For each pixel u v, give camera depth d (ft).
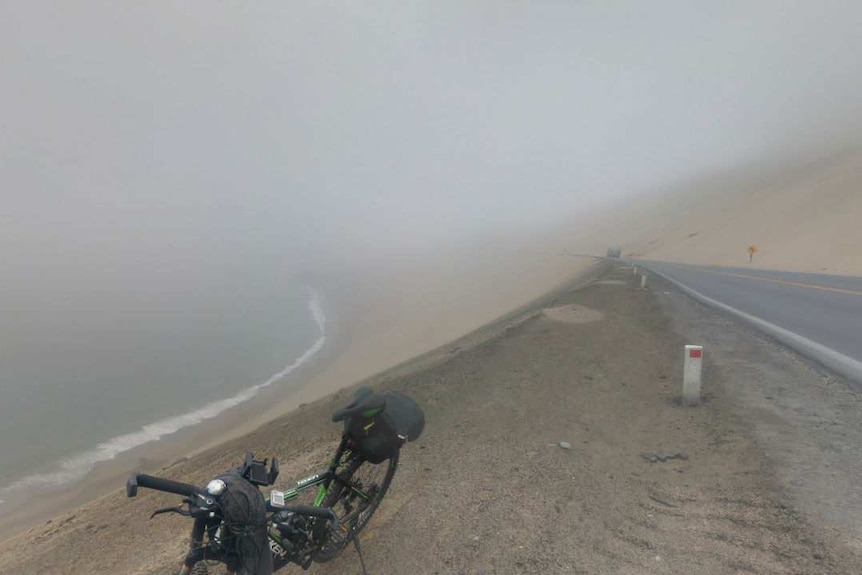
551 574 12.06
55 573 16.85
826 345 36.09
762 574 11.61
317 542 11.41
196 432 129.59
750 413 23.21
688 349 25.00
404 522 14.80
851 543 12.44
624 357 37.45
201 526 7.83
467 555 12.97
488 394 29.22
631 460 19.19
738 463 18.06
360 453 12.30
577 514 14.94
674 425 22.81
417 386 33.27
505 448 20.58
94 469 114.52
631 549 13.01
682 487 16.63
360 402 11.66
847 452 18.06
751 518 14.15
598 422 23.71
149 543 17.40
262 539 8.12
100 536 19.53
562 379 31.91
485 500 15.97
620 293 82.38
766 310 55.21
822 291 73.36
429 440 22.06
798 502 14.73
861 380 27.07
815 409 23.02
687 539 13.35
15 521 89.15
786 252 193.36
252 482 8.48
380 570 12.54
